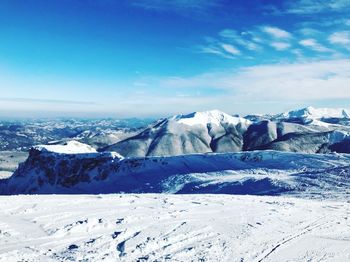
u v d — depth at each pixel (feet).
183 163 375.45
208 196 108.06
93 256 44.29
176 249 49.65
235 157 370.73
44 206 73.82
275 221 71.41
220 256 47.73
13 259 41.32
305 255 50.67
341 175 192.65
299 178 203.00
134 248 48.39
